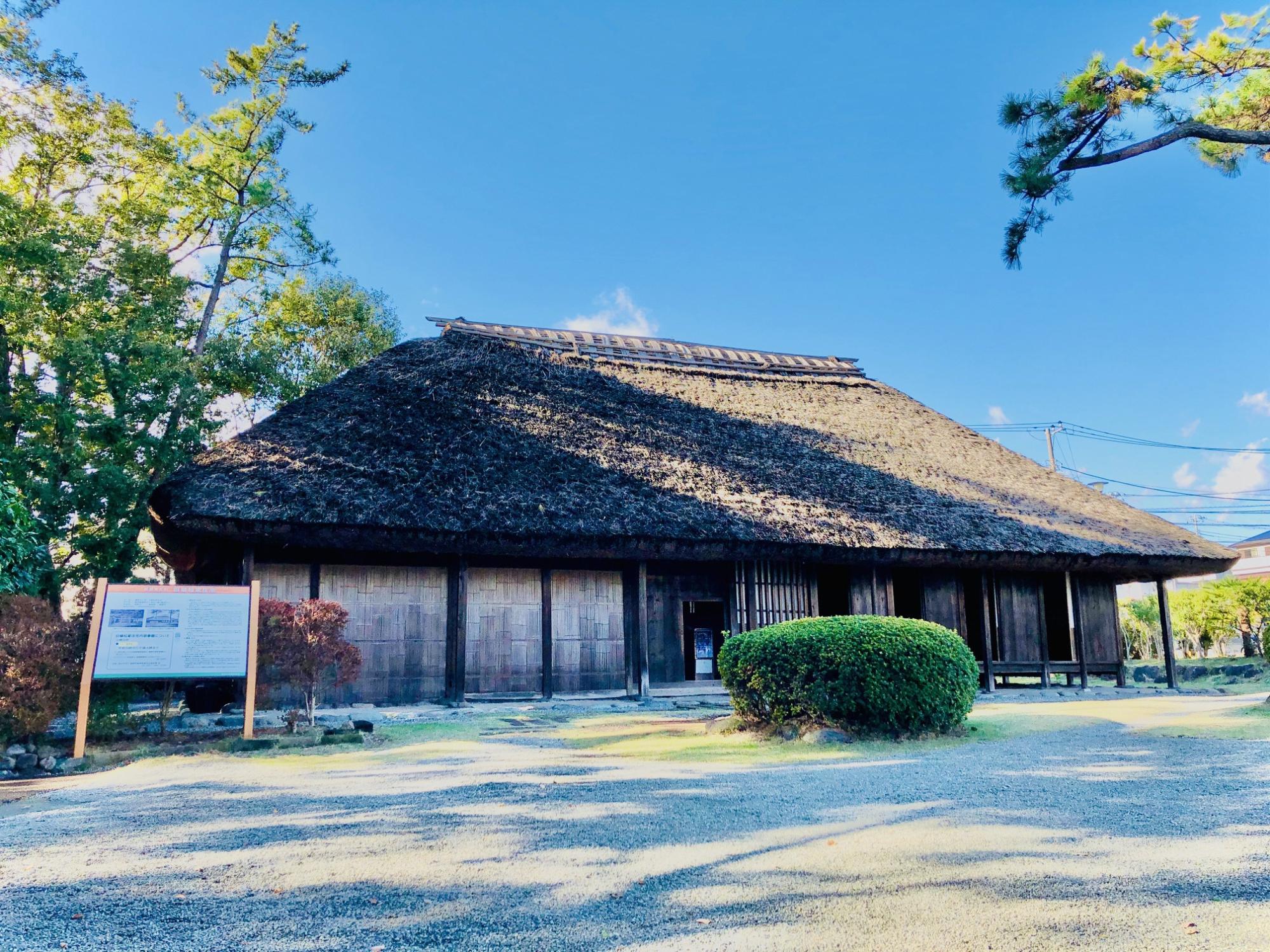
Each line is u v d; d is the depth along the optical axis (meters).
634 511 10.54
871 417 16.23
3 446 11.81
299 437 10.22
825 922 2.77
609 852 3.63
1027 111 7.95
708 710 10.05
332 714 9.32
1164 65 7.86
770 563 12.30
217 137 18.83
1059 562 12.58
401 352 13.26
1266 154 8.79
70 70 14.41
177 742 7.07
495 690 10.88
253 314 21.56
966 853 3.54
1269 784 4.93
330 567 10.38
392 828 4.10
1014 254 8.27
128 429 12.82
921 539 11.71
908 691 6.81
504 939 2.67
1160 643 25.30
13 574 7.96
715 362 17.22
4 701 6.32
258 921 2.86
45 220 14.42
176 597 7.13
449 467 10.34
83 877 3.38
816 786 5.04
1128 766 5.59
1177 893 2.99
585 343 16.14
